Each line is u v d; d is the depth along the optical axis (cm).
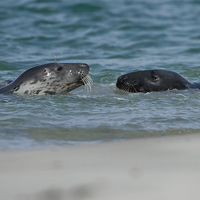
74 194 1264
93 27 6950
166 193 1261
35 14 7594
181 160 1584
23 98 3266
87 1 8275
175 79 3688
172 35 6562
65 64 3491
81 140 2180
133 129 2411
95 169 1484
